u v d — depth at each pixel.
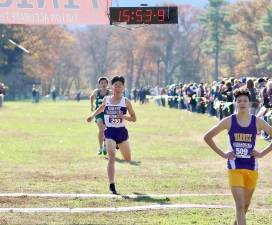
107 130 26.88
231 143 18.28
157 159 37.47
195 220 21.09
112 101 26.97
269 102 48.25
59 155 38.84
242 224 17.64
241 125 18.22
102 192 26.08
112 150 26.36
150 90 174.38
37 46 198.62
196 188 27.28
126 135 27.02
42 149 42.19
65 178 29.70
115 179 29.44
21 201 24.14
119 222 20.83
